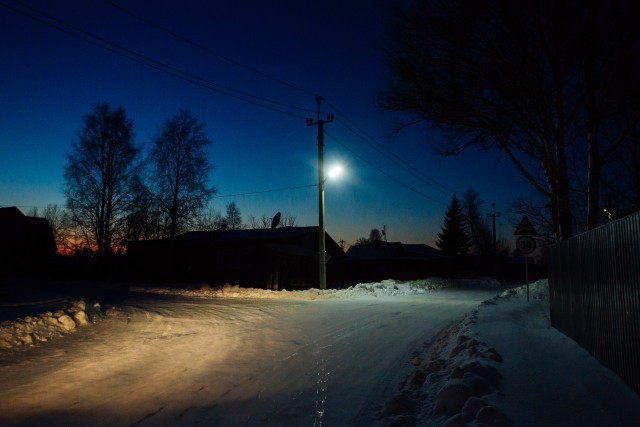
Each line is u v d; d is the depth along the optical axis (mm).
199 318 15375
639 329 5078
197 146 37906
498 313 12156
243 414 6016
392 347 10633
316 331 13016
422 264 62906
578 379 5848
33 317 11797
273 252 38375
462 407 5070
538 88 15383
